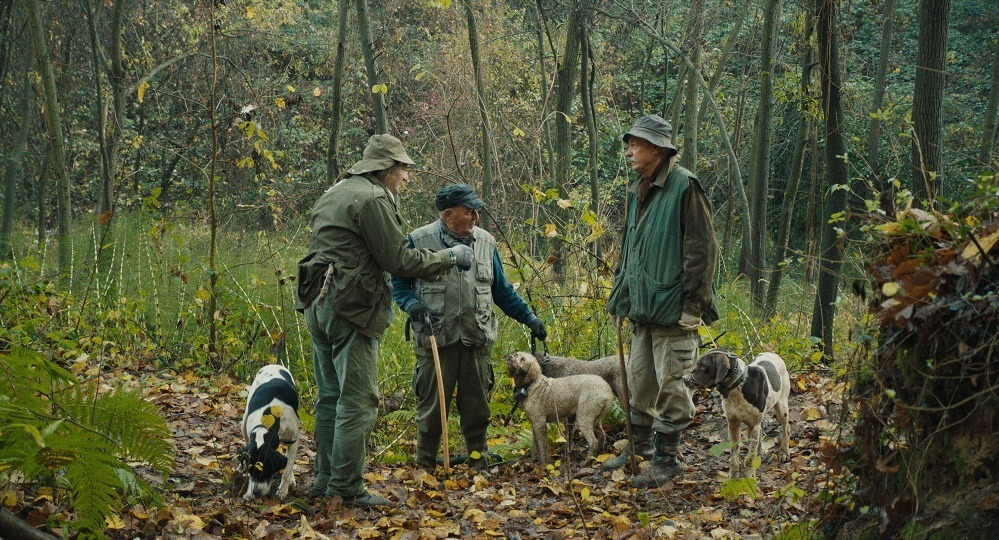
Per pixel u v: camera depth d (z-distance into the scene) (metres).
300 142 19.31
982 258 2.53
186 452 5.55
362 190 4.65
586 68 11.09
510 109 18.12
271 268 9.20
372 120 21.97
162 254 9.45
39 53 9.22
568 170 11.99
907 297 2.67
